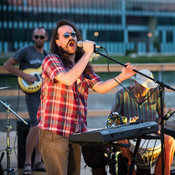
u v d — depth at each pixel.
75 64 3.58
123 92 5.00
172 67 7.79
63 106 3.51
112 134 3.26
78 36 3.85
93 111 8.08
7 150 4.88
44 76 3.59
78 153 3.73
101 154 4.21
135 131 3.45
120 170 4.26
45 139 3.53
